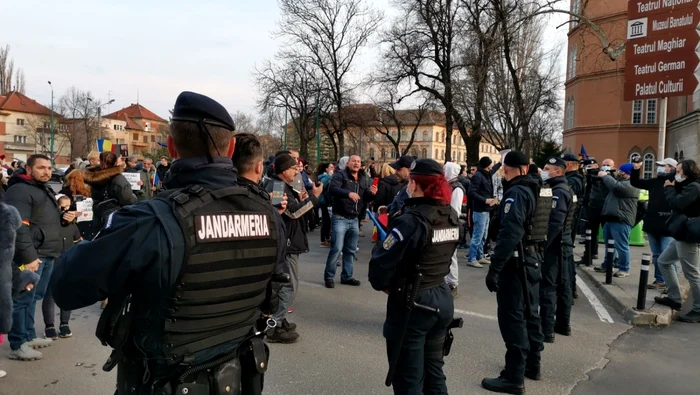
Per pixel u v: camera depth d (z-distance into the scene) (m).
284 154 5.24
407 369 3.05
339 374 4.36
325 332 5.49
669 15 9.32
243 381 2.01
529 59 21.06
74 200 5.66
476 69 19.42
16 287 4.00
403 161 8.12
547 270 5.36
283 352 4.87
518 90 19.06
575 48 37.94
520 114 19.45
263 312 2.19
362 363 4.63
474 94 21.27
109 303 1.79
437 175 3.14
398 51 26.97
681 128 27.66
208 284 1.78
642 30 9.71
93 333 5.30
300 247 5.09
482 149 96.88
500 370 4.56
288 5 35.09
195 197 1.82
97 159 6.66
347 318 6.00
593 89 35.91
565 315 5.65
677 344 5.42
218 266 1.81
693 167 6.17
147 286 1.71
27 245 4.23
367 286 7.64
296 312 6.21
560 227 5.18
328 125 43.66
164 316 1.73
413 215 3.01
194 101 1.92
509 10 15.51
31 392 3.89
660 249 7.60
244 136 2.97
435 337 3.19
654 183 7.55
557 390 4.21
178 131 1.93
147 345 1.75
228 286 1.85
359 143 46.31
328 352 4.89
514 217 3.93
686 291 7.68
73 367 4.39
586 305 7.00
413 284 3.01
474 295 7.30
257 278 1.99
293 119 41.69
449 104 25.30
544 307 5.38
